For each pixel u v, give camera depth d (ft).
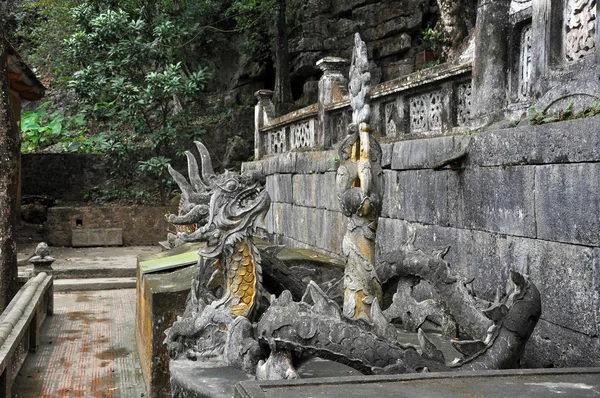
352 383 9.80
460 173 18.51
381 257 17.24
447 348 16.25
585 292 13.52
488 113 17.83
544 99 15.56
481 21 18.12
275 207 37.32
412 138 22.16
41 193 64.23
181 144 60.44
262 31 64.23
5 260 29.25
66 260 48.55
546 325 14.80
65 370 23.18
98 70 57.16
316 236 30.22
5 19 82.02
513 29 17.34
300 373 13.97
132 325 31.07
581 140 13.55
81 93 57.31
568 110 14.66
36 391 20.74
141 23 56.34
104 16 55.93
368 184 14.87
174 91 55.62
